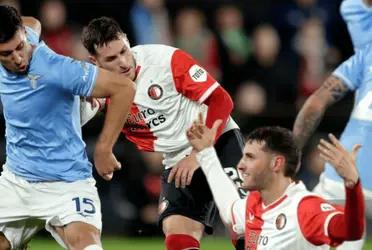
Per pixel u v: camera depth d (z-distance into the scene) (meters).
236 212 17.11
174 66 19.83
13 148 18.73
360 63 21.91
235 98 37.22
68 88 17.84
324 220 15.69
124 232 33.94
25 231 19.23
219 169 17.25
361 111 21.56
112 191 34.25
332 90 22.16
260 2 40.28
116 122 17.98
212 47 37.75
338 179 21.56
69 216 18.33
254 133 16.77
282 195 16.56
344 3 22.20
